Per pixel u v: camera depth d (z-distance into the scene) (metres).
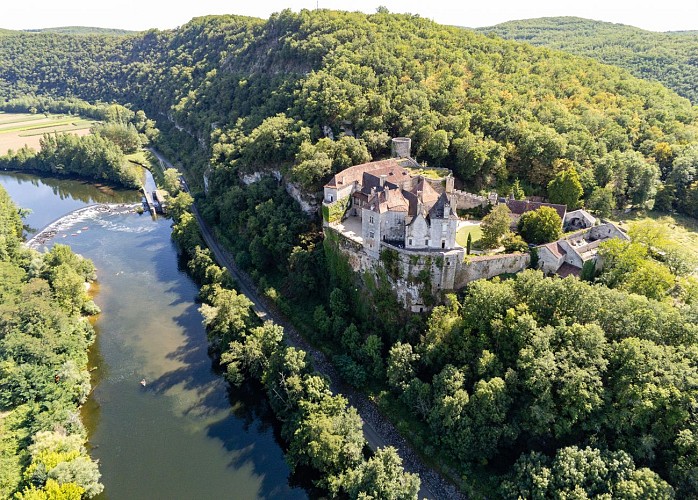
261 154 146.25
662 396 61.38
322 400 79.44
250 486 74.81
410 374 83.44
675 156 137.50
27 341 90.69
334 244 108.38
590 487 59.94
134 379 96.56
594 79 178.38
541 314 79.38
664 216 127.31
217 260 138.62
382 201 94.81
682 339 69.94
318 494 73.38
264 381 88.19
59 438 75.19
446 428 74.12
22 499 64.38
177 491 73.62
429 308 93.56
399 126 139.88
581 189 113.50
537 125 133.25
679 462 60.06
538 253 94.44
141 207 187.12
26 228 170.12
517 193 120.62
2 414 81.12
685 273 90.69
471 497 68.62
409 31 189.00
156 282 132.25
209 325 110.12
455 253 90.25
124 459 78.88
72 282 112.75
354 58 167.25
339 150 129.25
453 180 114.75
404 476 67.44
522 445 72.00
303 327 105.00
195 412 88.69
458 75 161.75
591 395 64.94
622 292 76.94
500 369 75.56
